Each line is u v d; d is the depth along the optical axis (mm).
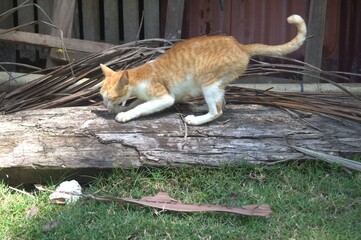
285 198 1256
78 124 1341
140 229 1159
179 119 1381
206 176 1300
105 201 1231
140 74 1356
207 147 1322
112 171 1293
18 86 1625
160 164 1294
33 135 1310
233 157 1316
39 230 1153
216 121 1380
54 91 1530
